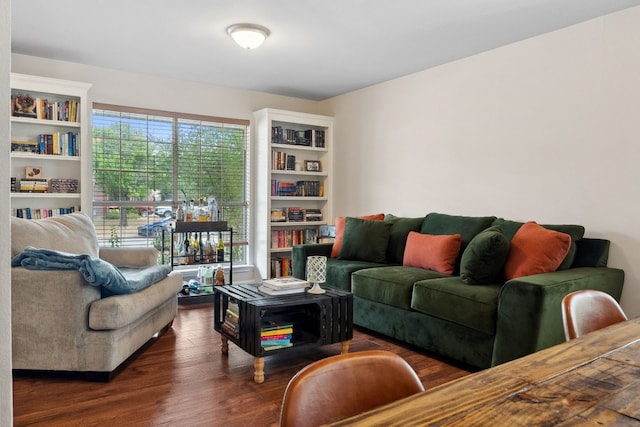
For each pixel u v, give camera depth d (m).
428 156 4.49
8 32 0.73
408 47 3.85
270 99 5.62
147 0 3.01
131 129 4.78
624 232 3.09
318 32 3.53
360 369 0.90
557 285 2.48
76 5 3.09
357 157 5.38
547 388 0.84
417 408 0.75
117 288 2.70
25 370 2.60
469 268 2.97
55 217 3.39
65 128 4.32
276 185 5.45
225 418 2.16
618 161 3.12
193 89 5.09
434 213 4.20
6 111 0.73
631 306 3.05
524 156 3.67
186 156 5.12
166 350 3.14
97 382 2.57
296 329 3.08
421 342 3.13
